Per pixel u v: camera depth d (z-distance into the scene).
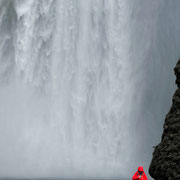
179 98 35.16
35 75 69.31
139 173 33.34
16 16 70.94
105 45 68.56
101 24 68.94
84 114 67.31
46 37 69.50
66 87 68.31
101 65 68.31
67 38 69.12
